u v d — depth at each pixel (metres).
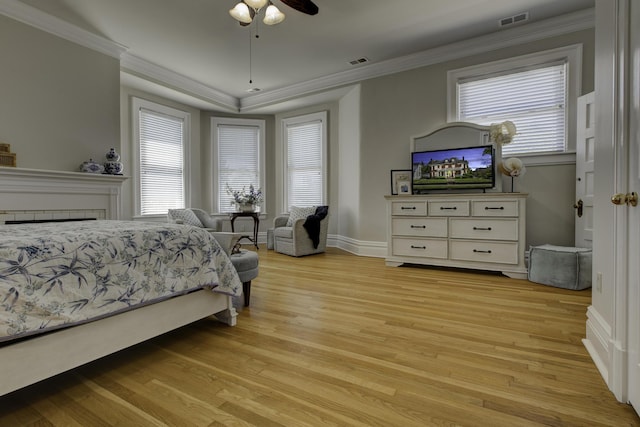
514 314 2.36
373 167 4.76
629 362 1.29
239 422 1.23
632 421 1.21
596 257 1.68
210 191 6.12
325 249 5.34
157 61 4.50
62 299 1.35
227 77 5.10
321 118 5.82
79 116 3.71
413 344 1.89
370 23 3.60
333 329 2.12
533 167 3.72
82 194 3.62
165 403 1.35
